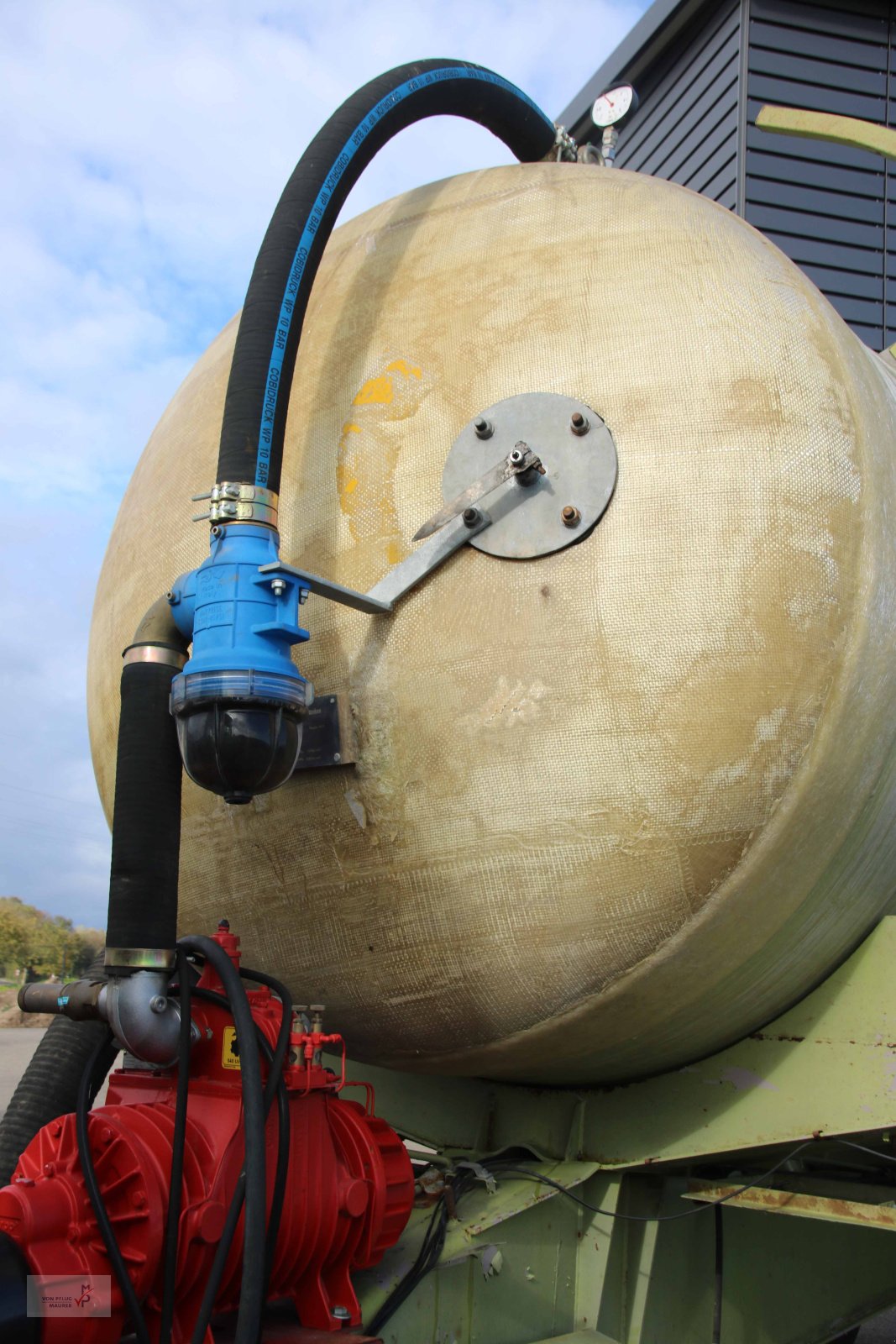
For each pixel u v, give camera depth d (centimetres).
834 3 729
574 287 224
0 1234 152
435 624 205
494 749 198
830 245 682
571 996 202
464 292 232
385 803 206
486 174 261
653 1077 240
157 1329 164
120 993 178
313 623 216
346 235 266
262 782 182
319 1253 184
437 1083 264
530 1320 218
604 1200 235
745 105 694
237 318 292
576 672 195
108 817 266
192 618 192
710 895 193
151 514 255
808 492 200
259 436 194
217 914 231
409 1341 194
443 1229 206
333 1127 197
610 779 193
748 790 192
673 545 196
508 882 198
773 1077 227
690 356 210
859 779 203
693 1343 247
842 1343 347
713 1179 253
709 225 231
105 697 260
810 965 221
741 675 192
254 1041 166
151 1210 158
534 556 201
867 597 200
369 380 229
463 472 212
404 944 208
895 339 681
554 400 209
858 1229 300
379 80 253
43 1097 278
